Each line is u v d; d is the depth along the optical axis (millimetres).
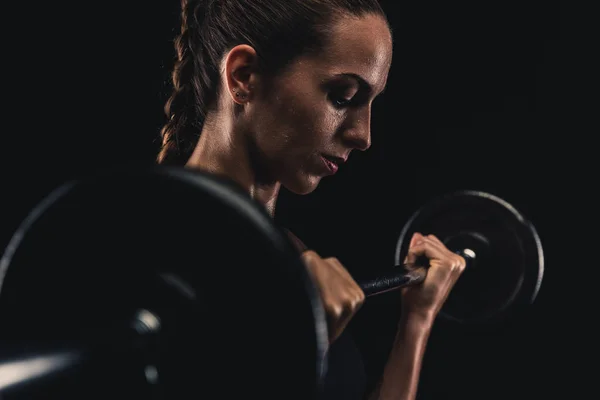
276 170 1161
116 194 689
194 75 1240
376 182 3445
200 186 684
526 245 1845
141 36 2934
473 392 3375
